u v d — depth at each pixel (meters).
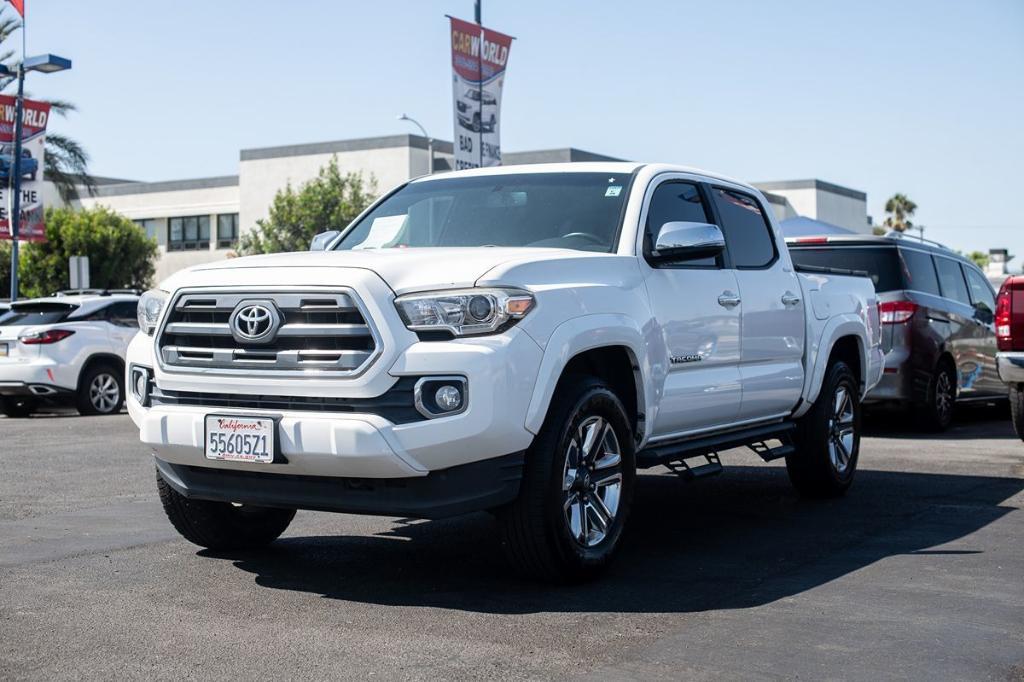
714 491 8.16
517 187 6.38
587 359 5.51
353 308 4.74
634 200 6.02
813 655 4.12
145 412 5.28
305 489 4.92
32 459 10.13
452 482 4.76
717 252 6.02
